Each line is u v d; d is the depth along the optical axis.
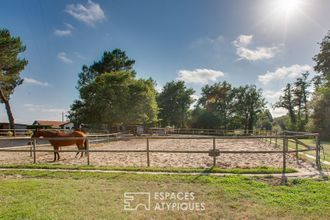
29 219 4.91
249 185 7.20
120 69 55.50
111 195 6.39
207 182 7.59
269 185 7.23
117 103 40.28
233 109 77.31
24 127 53.03
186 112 81.38
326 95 37.41
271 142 24.36
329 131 35.72
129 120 41.66
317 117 37.56
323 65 44.75
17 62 32.06
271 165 11.06
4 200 5.97
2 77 30.81
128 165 11.21
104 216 5.11
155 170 9.45
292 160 12.59
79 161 12.76
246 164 11.38
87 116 43.09
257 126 86.19
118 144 24.59
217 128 70.06
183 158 13.48
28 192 6.57
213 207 5.59
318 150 10.52
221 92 77.75
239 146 22.17
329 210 5.36
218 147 21.31
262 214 5.18
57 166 10.53
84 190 6.81
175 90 81.31
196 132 47.72
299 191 6.63
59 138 13.11
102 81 42.16
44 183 7.51
